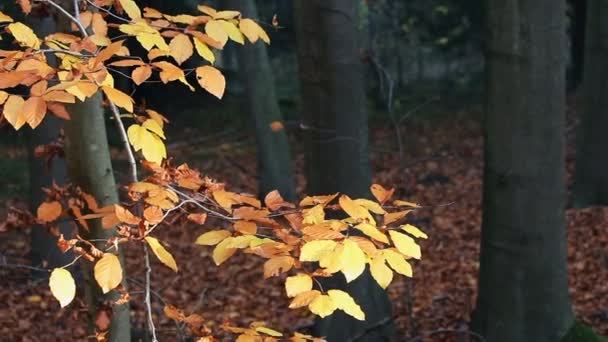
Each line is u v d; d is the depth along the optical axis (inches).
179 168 102.3
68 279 82.7
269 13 799.7
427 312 363.3
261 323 105.9
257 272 438.6
